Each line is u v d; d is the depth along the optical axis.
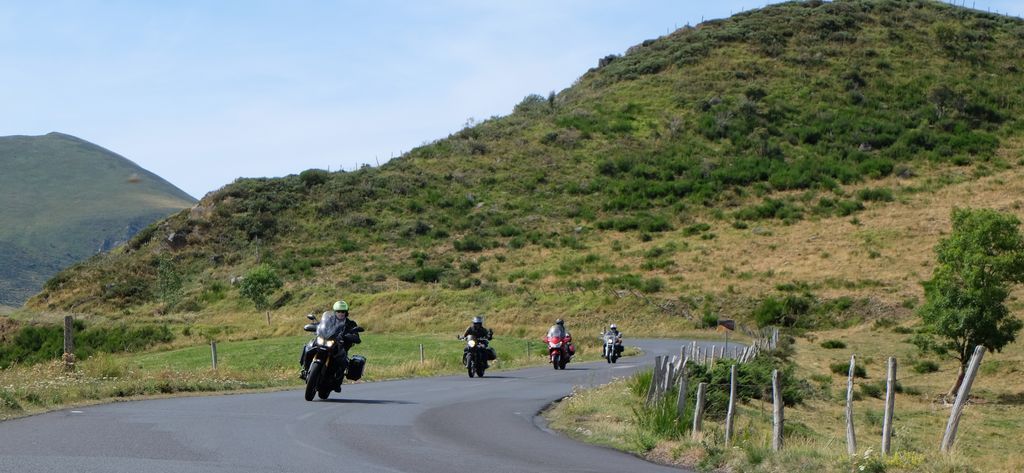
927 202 91.50
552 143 120.06
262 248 93.00
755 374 28.83
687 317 67.00
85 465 9.89
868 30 143.88
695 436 14.07
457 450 12.51
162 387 20.20
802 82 127.88
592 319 67.44
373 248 93.00
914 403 36.25
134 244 97.56
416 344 50.47
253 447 11.75
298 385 23.73
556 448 13.33
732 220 93.81
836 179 102.50
